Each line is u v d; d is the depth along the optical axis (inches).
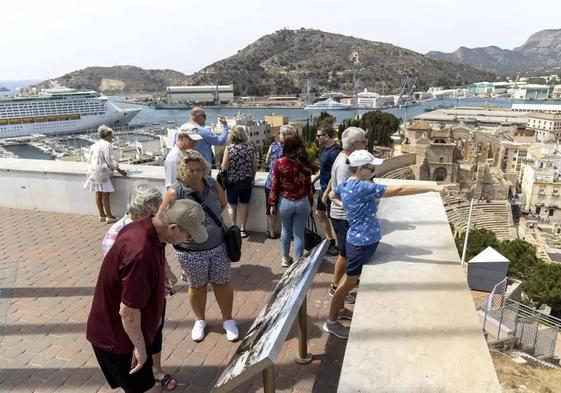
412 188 124.0
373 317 97.4
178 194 132.3
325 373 128.7
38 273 205.5
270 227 238.7
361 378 78.2
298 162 179.0
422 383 76.6
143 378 103.7
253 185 240.2
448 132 2306.8
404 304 102.8
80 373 132.9
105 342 96.4
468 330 92.0
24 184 311.9
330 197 159.9
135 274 87.0
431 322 95.0
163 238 92.4
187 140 196.7
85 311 170.2
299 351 132.7
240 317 162.9
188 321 161.6
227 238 140.9
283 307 88.1
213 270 140.3
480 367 80.3
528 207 2054.6
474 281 489.1
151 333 99.0
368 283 113.8
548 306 803.4
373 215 128.3
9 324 160.2
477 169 1973.4
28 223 284.5
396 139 2529.5
